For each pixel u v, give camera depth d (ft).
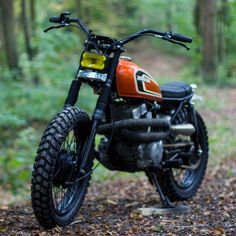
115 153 21.57
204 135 25.96
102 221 20.25
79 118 18.89
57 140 17.85
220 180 31.42
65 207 19.30
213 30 92.63
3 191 40.34
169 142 22.99
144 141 20.88
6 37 75.00
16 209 23.53
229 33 109.81
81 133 19.54
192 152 24.61
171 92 23.65
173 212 21.79
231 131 52.80
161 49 151.53
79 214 21.68
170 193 23.98
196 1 113.80
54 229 18.58
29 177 42.29
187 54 130.11
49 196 17.76
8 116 50.21
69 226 19.35
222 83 91.66
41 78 63.67
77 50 65.51
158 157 21.63
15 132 54.75
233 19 103.91
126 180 35.45
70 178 18.84
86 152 19.06
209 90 83.66
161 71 127.85
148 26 163.32
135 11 163.12
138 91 20.75
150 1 156.76
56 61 60.08
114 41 19.61
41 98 58.80
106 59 19.43
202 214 21.45
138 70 20.97
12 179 41.47
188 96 24.30
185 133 23.22
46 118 58.44
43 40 60.13
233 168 35.94
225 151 42.68
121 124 20.48
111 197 27.78
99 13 147.23
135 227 18.95
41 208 17.81
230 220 20.08
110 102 20.52
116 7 162.09
